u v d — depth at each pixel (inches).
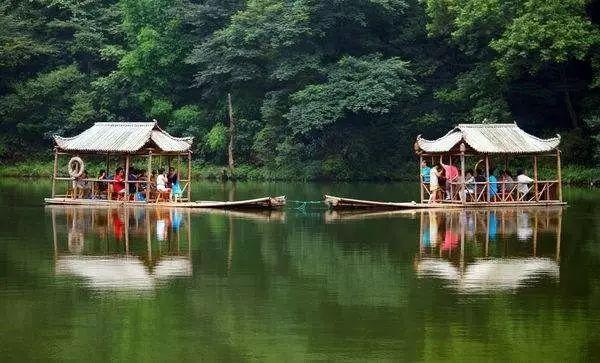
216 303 668.1
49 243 964.0
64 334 581.9
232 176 2383.1
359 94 2148.1
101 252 901.8
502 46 1865.2
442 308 653.9
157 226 1135.6
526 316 627.8
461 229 1106.7
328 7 2265.0
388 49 2372.0
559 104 2190.0
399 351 545.0
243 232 1076.5
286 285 735.7
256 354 539.2
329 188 2011.6
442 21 2111.2
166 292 706.2
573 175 1982.0
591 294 698.8
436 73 2349.9
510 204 1443.2
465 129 1432.1
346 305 661.9
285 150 2294.5
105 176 1546.5
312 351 545.0
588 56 1979.6
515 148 1419.8
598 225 1149.1
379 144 2340.1
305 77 2320.4
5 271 791.1
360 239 1010.7
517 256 882.8
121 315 629.9
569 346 555.5
